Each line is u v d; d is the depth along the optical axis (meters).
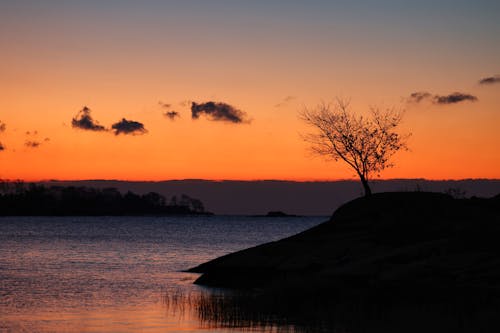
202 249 112.88
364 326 29.81
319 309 34.78
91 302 44.09
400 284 37.62
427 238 49.19
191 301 42.88
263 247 55.47
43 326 34.53
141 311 39.41
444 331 27.69
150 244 128.50
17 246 117.00
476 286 35.28
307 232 57.03
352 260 46.72
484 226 44.34
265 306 37.28
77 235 171.38
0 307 41.97
